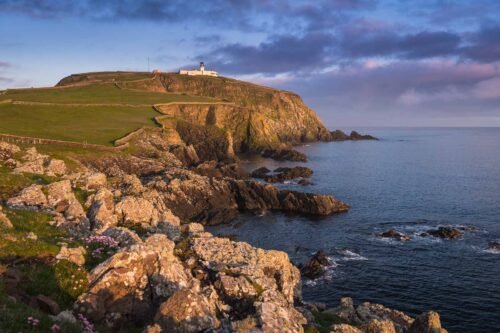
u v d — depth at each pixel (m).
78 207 30.62
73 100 174.62
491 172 138.38
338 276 52.16
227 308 20.02
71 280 17.06
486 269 54.34
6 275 15.75
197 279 21.22
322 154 187.12
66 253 19.08
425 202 92.06
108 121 136.50
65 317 14.58
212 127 155.38
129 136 112.44
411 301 45.84
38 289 16.05
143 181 84.19
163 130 132.00
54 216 27.62
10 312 13.11
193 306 16.23
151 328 15.23
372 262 56.75
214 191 85.12
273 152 171.00
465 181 119.69
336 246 63.34
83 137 105.69
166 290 18.31
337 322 27.91
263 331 16.70
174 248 25.06
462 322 41.62
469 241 65.25
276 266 26.66
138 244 19.02
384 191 103.88
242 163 152.75
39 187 31.94
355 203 91.06
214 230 71.88
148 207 34.16
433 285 49.69
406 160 170.50
